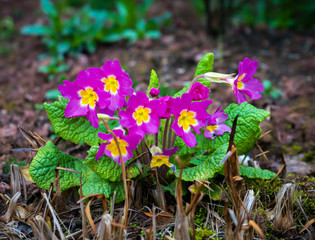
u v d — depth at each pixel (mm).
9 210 458
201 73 497
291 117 664
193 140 441
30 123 655
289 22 1086
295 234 459
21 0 1376
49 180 461
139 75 807
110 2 1298
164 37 1021
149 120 432
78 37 953
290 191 457
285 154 593
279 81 800
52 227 460
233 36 1020
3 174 533
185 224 425
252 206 439
